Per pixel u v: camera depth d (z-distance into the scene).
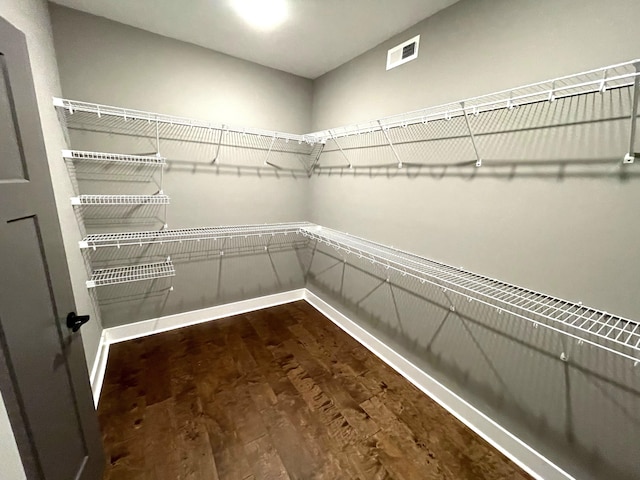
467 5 1.47
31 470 0.79
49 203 0.96
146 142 2.16
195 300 2.65
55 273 0.97
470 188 1.54
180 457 1.37
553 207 1.22
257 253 2.92
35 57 1.39
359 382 1.95
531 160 1.27
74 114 1.88
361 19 1.75
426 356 1.89
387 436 1.53
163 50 2.09
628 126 1.00
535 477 1.34
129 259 2.27
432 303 1.82
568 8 1.11
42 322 0.88
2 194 0.72
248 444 1.45
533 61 1.24
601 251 1.09
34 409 0.81
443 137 1.66
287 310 3.01
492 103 1.27
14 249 0.76
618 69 1.01
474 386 1.61
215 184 2.52
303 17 1.75
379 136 2.12
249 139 2.61
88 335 1.78
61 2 1.70
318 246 2.99
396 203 2.03
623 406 1.08
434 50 1.66
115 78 1.96
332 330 2.63
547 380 1.29
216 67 2.32
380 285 2.23
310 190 3.06
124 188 2.13
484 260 1.51
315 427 1.57
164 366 2.04
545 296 1.28
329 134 2.39
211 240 2.62
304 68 2.58
